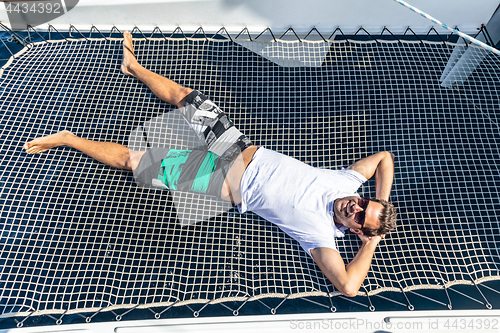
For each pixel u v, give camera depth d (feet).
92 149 9.43
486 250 9.38
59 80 12.16
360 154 11.00
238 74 12.49
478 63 12.30
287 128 11.47
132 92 11.94
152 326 8.18
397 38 13.21
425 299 8.97
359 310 8.79
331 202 8.52
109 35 13.19
